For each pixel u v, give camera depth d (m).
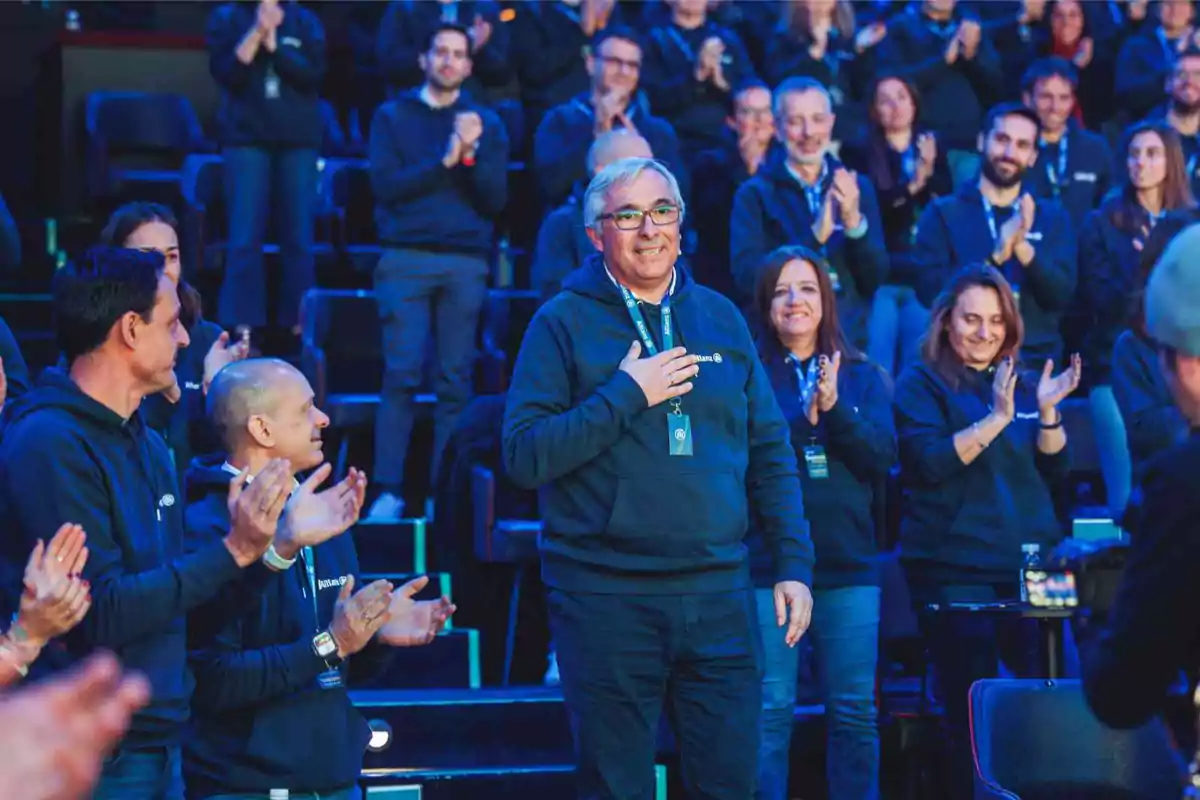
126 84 9.98
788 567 4.52
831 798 5.42
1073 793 4.10
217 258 8.42
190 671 3.81
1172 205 7.32
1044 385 5.80
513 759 5.66
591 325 4.43
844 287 6.95
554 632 4.38
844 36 9.35
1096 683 2.79
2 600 3.47
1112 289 7.31
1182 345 2.79
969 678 5.54
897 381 6.00
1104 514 7.12
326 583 4.19
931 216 7.55
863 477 5.53
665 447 4.27
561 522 4.33
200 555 3.52
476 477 6.36
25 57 10.59
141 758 3.59
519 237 9.02
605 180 4.47
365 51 9.95
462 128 7.27
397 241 7.38
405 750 5.58
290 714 4.02
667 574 4.27
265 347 8.38
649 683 4.30
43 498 3.45
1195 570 2.64
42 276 9.10
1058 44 10.04
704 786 4.34
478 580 6.42
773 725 5.32
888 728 5.88
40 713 1.31
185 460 5.84
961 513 5.71
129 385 3.65
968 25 9.34
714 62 8.81
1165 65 9.64
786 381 5.63
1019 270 7.38
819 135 6.96
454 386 7.42
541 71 9.20
